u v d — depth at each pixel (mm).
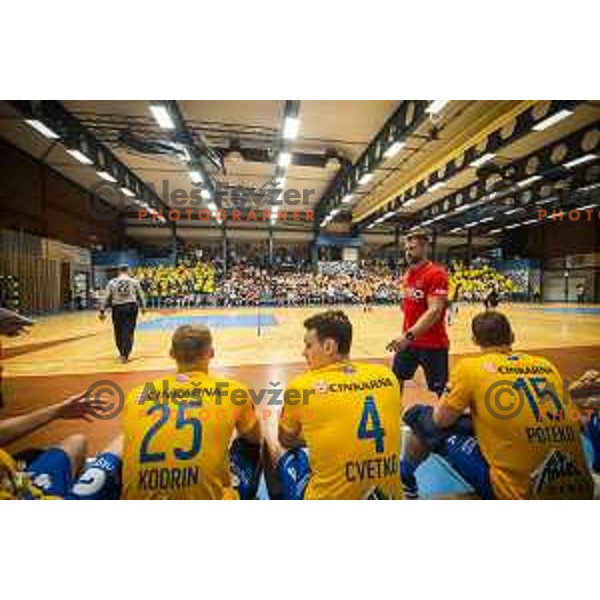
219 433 1390
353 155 10477
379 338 7336
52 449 1640
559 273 22094
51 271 12133
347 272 17953
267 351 5832
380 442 1370
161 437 1334
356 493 1342
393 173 12445
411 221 20047
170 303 13289
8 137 10016
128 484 1332
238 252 16562
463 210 15969
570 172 11898
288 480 1611
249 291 15188
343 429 1353
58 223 12500
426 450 1898
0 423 1546
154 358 5277
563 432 1493
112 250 13805
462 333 8094
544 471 1455
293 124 7395
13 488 1345
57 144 10398
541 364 1617
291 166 11492
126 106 7371
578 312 14258
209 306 14062
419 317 2824
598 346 6355
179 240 15469
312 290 16891
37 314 11469
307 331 1532
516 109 7191
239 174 11109
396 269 18969
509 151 11062
